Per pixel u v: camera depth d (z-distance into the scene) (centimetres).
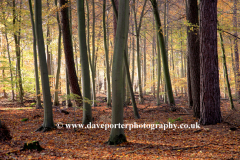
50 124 804
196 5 929
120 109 585
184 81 2081
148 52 3291
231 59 1966
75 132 775
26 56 2202
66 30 1230
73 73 1273
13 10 1490
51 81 1703
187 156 461
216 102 760
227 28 953
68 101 1492
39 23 768
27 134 730
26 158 446
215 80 755
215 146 520
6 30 1549
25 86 1956
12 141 571
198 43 930
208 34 736
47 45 1850
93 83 1617
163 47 1184
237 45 1742
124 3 561
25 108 1442
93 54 1648
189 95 1319
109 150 530
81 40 893
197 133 678
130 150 527
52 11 1053
